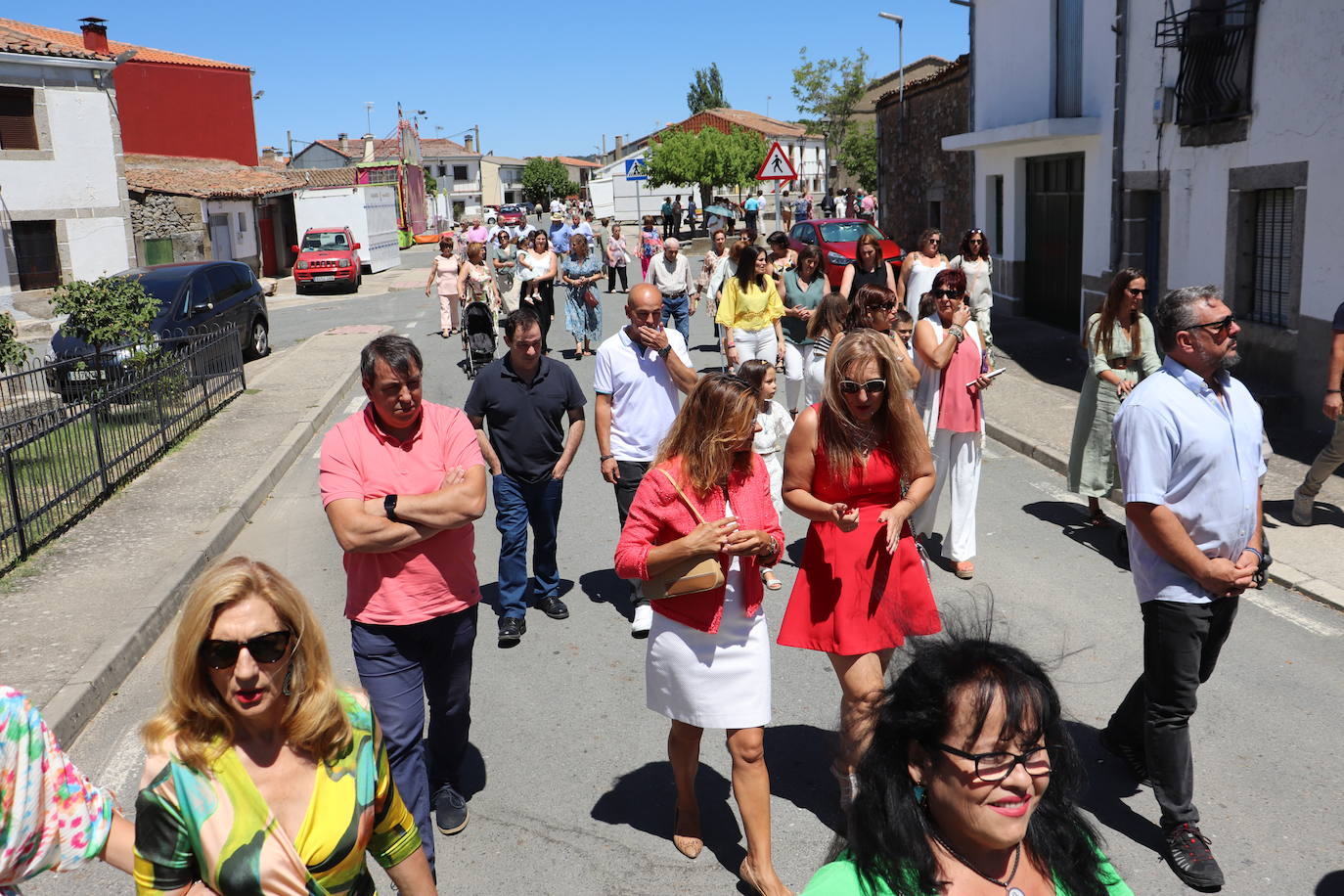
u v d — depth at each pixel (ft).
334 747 7.80
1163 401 12.42
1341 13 30.25
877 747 5.85
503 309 63.10
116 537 26.35
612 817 14.35
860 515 13.28
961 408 21.79
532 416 19.89
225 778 7.48
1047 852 5.99
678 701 12.30
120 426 31.78
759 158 168.35
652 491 12.40
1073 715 16.53
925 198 83.51
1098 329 24.07
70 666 18.69
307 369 53.16
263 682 7.42
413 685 12.90
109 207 81.20
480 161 355.15
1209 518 12.44
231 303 57.62
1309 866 12.72
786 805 14.48
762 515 12.66
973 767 5.48
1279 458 30.01
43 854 7.70
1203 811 13.89
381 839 8.43
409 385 12.41
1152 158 42.09
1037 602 21.11
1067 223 54.80
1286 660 18.17
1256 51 34.71
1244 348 36.19
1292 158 32.96
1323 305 31.76
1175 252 40.83
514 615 20.31
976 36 64.03
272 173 131.23
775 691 17.99
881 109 92.38
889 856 5.61
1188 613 12.40
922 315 21.85
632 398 20.36
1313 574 21.44
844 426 13.09
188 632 7.41
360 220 119.55
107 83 80.02
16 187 75.20
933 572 22.98
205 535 26.30
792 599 13.75
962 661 5.68
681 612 12.16
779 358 31.83
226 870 7.40
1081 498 28.14
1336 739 15.58
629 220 226.58
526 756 16.06
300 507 30.35
